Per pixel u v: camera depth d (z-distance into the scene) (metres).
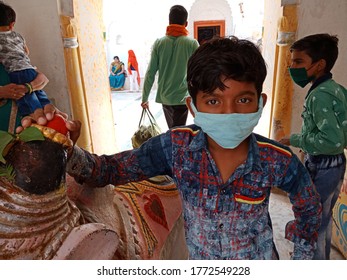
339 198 2.01
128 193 1.25
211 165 0.89
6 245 0.69
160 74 3.18
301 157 2.72
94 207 1.05
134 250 1.05
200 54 0.78
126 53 10.07
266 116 3.43
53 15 2.73
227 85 0.76
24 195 0.73
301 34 2.59
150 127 2.04
